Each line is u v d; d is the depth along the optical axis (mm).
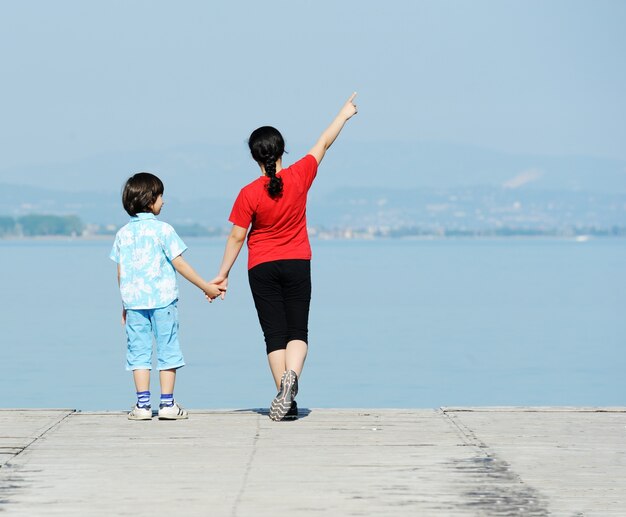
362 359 42812
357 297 85938
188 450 11055
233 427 12352
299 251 12867
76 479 9773
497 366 40250
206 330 56344
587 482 9633
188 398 30766
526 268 160875
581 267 164875
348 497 9109
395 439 11609
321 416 13109
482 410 13492
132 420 12859
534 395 32156
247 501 8984
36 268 156750
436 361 42094
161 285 12828
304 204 12961
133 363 12930
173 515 8539
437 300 81750
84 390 32062
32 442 11445
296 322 12914
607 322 61438
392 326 59156
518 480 9695
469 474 9953
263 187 12648
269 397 30969
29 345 47094
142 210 13008
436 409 13672
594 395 32094
